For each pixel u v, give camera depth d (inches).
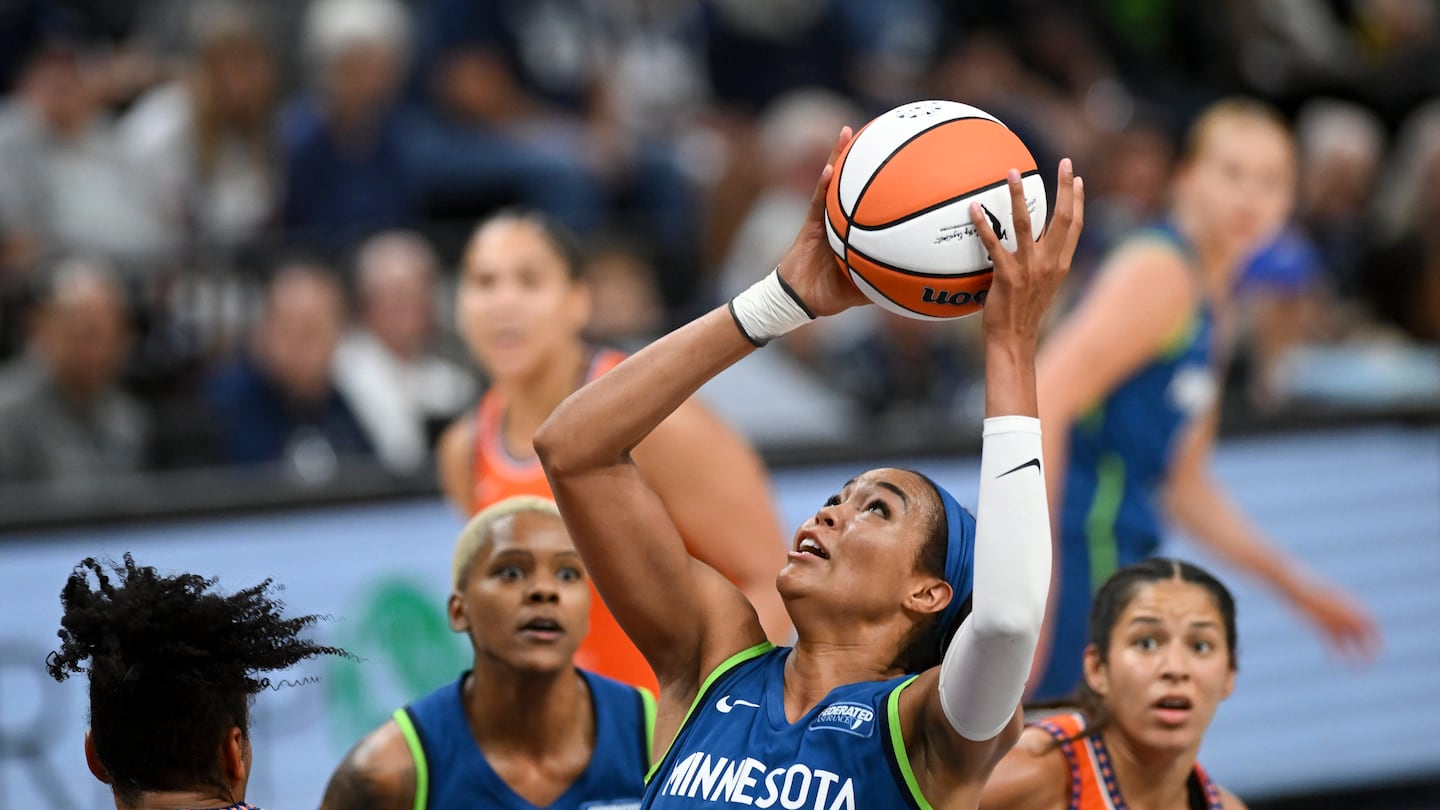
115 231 732.7
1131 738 328.5
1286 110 1066.1
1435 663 682.8
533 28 864.3
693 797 260.1
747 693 272.7
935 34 1015.0
